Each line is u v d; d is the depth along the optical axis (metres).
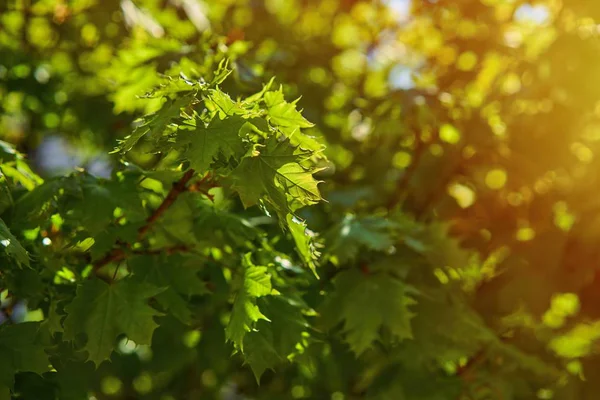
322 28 4.87
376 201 3.45
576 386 3.10
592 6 3.31
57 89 3.96
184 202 2.37
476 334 2.72
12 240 1.84
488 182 3.49
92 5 3.80
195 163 1.68
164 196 2.38
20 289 2.19
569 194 3.34
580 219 3.25
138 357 3.59
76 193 2.22
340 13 4.78
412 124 3.32
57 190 2.22
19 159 2.50
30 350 2.00
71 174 2.31
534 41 3.69
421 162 3.47
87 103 3.89
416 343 2.69
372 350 2.94
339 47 4.44
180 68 2.59
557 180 3.42
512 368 3.04
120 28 3.83
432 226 2.84
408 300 2.49
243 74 2.87
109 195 2.22
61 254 2.28
